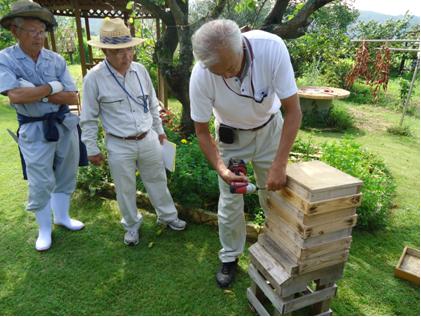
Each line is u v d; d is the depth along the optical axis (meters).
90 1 5.10
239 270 2.57
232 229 2.33
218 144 2.26
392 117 7.22
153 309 2.25
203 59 1.56
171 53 4.32
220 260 2.68
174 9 3.92
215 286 2.43
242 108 1.93
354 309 2.26
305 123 6.49
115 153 2.50
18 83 2.33
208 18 3.94
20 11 2.20
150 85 2.66
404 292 2.41
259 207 3.14
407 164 4.65
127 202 2.67
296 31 3.75
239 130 2.11
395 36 13.58
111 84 2.39
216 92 1.90
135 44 2.29
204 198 3.29
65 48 13.71
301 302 1.89
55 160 2.84
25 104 2.44
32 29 2.29
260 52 1.74
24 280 2.47
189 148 3.69
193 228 3.09
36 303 2.29
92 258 2.70
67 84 2.59
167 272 2.55
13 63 2.35
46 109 2.53
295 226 1.74
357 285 2.46
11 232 3.02
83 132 2.47
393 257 2.78
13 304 2.28
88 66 6.05
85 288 2.40
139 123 2.50
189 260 2.68
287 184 1.76
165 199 2.90
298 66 8.82
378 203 3.16
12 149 4.80
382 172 3.97
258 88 1.82
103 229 3.07
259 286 2.04
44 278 2.49
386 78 7.09
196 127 2.07
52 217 3.25
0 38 9.94
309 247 1.73
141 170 2.74
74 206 3.43
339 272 1.93
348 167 3.45
